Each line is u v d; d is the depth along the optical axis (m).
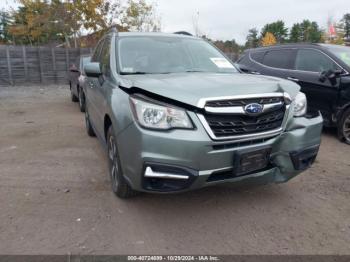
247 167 2.97
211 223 3.20
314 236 3.00
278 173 3.26
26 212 3.36
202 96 2.82
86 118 6.38
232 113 2.85
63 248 2.77
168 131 2.79
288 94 3.21
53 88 16.55
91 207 3.47
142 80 3.31
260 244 2.87
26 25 27.84
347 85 5.85
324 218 3.32
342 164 4.92
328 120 6.30
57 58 18.69
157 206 3.50
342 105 5.96
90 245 2.82
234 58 21.44
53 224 3.13
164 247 2.81
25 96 13.09
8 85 17.77
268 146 3.04
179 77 3.52
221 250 2.78
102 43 5.35
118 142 3.17
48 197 3.70
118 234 2.99
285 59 7.21
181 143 2.75
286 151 3.18
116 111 3.20
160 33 4.77
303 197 3.78
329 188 4.04
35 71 18.38
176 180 2.83
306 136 3.27
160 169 2.80
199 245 2.85
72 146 5.71
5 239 2.88
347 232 3.07
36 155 5.20
